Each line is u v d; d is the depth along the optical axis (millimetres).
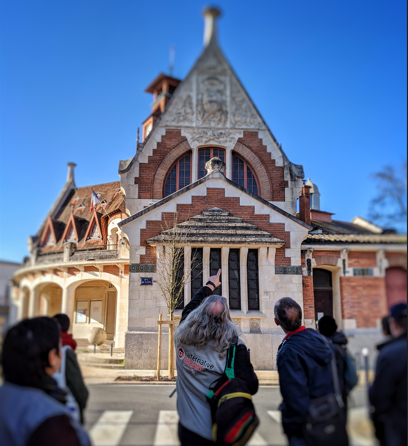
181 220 12836
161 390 8234
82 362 8039
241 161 15211
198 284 12375
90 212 16719
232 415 3215
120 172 14445
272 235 12828
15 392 1991
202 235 12406
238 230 12641
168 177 14820
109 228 16062
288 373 3229
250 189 15062
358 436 2771
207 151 15055
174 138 14742
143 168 14531
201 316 3588
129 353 11523
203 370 3523
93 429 4840
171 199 12914
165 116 14758
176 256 11898
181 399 3625
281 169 15055
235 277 12695
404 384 2500
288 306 3752
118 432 4754
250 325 12258
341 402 2973
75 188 18516
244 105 14805
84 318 12625
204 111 14680
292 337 3543
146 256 12422
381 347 2713
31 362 2062
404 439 2438
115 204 16281
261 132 15070
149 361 11562
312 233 13867
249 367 3539
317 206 19031
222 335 3523
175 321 10547
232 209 13094
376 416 2596
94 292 13195
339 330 3359
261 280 12547
